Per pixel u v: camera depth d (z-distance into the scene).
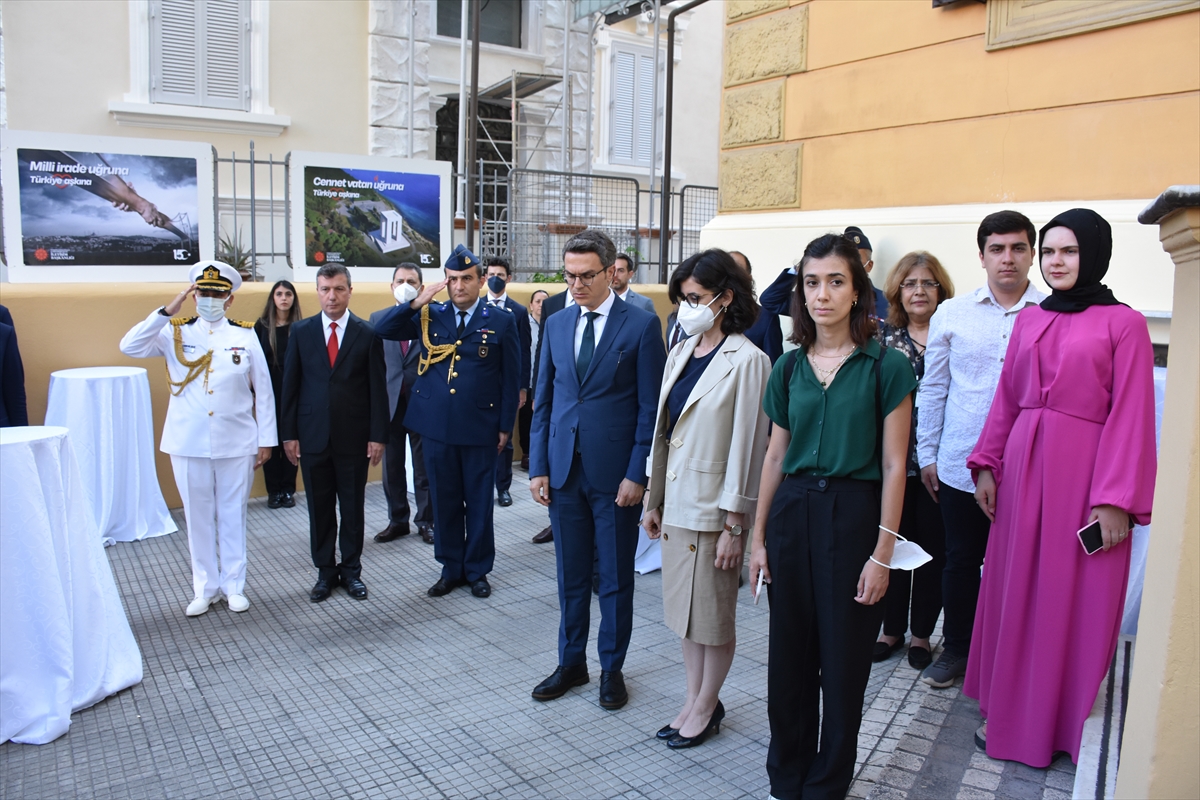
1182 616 1.86
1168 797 1.89
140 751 3.24
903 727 3.15
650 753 3.21
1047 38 4.52
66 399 5.43
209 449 4.48
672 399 3.22
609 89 13.40
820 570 2.53
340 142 11.40
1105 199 4.38
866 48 5.44
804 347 2.64
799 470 2.58
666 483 3.24
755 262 6.17
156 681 3.81
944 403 3.55
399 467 5.86
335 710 3.55
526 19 12.97
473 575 4.88
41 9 9.66
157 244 6.32
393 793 2.96
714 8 14.30
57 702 3.36
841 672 2.51
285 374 4.77
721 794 2.94
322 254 7.04
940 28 5.03
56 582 3.41
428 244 7.49
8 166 5.82
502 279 6.25
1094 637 2.71
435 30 12.05
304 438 4.74
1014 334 3.01
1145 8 4.15
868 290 2.54
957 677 3.53
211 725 3.43
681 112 14.12
